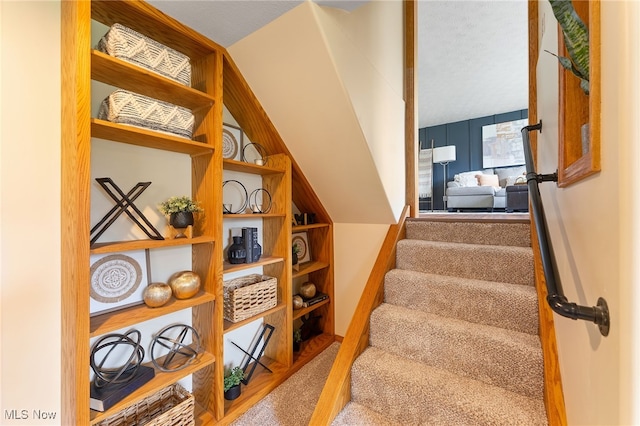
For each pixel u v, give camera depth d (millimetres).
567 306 570
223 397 1454
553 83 1177
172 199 1357
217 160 1439
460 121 6398
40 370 1026
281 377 1844
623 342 417
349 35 1486
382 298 1743
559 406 937
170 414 1213
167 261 1476
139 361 1254
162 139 1233
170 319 1506
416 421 1210
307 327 2393
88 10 979
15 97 982
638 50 377
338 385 1322
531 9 1800
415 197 2305
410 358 1439
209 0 1144
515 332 1297
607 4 464
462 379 1261
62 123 1035
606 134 488
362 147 1699
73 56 963
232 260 1701
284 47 1384
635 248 395
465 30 3170
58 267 1064
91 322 1105
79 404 950
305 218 2336
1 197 958
